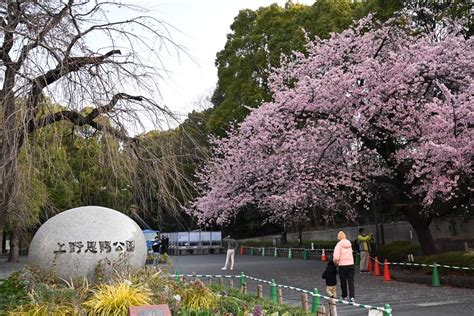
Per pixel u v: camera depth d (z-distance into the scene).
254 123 17.30
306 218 27.33
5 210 7.32
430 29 18.86
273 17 31.66
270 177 18.03
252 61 31.14
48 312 6.25
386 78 16.30
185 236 39.47
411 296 12.55
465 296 12.34
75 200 19.25
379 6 21.39
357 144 18.19
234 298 8.32
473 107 13.99
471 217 22.56
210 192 19.30
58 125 7.43
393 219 27.91
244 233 43.22
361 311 10.34
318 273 18.84
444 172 14.94
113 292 6.65
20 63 6.98
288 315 7.47
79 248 7.71
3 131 6.57
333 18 26.12
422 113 16.23
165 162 7.66
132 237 8.16
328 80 16.61
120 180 7.79
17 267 23.94
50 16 7.27
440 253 17.16
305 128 17.78
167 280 8.23
